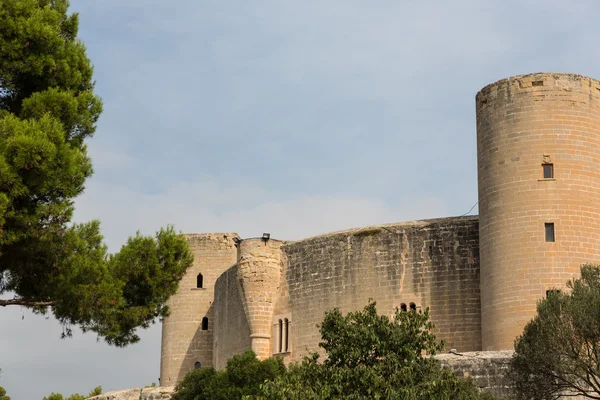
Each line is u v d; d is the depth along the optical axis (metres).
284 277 69.62
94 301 38.59
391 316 63.56
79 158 36.78
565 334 43.66
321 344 40.94
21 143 34.31
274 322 69.38
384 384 37.50
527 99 57.38
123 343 40.38
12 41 38.41
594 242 55.81
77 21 42.94
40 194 35.84
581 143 56.78
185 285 86.00
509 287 55.72
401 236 64.62
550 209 55.75
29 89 40.00
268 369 62.91
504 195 56.94
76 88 40.88
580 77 57.69
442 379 39.09
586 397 46.38
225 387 62.66
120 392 71.31
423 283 63.16
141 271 40.53
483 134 58.97
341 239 66.88
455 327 61.62
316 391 38.50
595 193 56.56
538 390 44.50
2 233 34.84
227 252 86.12
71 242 38.47
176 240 42.16
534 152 56.56
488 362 50.31
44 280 38.69
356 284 65.44
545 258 55.12
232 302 74.62
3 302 37.94
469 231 62.62
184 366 84.50
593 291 44.81
